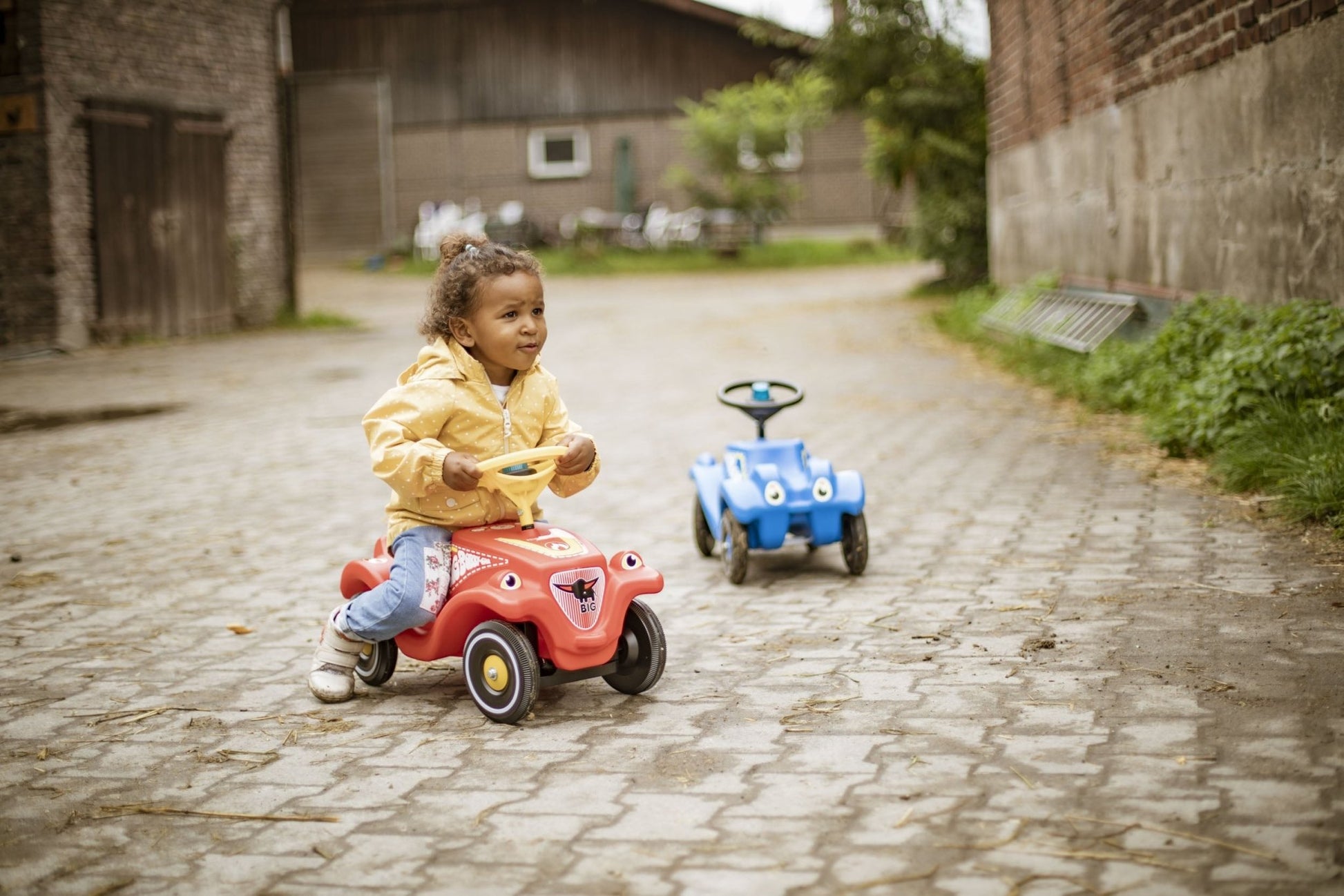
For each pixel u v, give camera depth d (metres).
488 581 3.95
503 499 4.14
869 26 20.89
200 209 17.47
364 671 4.40
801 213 34.81
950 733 3.65
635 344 16.03
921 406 10.53
